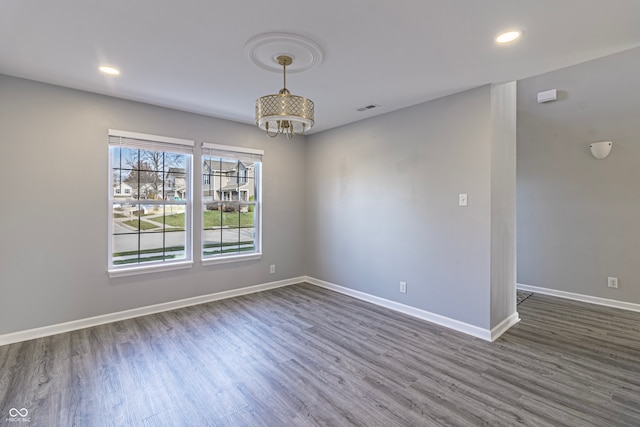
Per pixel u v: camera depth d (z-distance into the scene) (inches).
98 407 77.8
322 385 87.7
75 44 88.4
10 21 76.7
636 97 149.9
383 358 103.0
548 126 176.7
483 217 117.4
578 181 167.3
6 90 109.8
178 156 152.3
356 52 92.4
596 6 70.0
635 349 109.7
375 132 157.2
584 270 165.8
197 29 80.7
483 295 118.0
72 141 122.4
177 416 75.0
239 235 174.6
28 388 85.1
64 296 121.6
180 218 152.9
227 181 169.0
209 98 132.2
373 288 159.6
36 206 115.6
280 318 138.1
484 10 72.1
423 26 79.0
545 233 178.7
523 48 90.2
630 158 152.1
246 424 72.4
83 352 105.5
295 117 81.6
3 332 110.1
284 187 191.2
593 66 161.5
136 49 91.4
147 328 126.0
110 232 132.4
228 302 160.1
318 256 193.6
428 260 135.2
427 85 117.5
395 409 77.5
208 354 105.1
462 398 82.0
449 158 127.5
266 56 95.3
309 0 68.7
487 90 116.4
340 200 177.6
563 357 104.0
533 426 71.7
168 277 147.6
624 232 154.1
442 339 117.3
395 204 148.3
